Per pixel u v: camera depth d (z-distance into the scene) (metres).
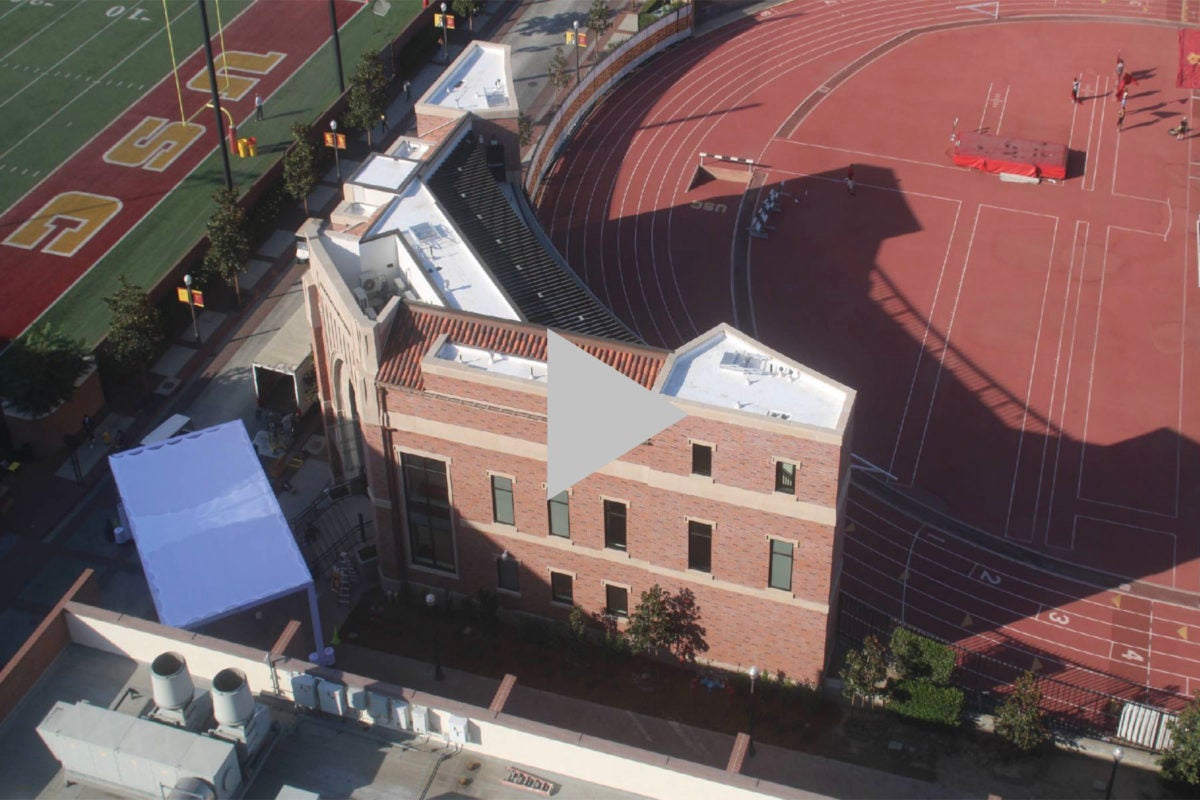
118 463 63.41
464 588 66.00
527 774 43.28
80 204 94.50
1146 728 58.38
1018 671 63.41
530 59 115.62
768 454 55.22
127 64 110.94
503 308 65.06
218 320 85.31
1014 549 70.25
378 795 42.66
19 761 43.31
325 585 68.31
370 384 60.03
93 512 72.31
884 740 59.94
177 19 117.62
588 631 65.00
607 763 42.28
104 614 46.38
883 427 78.31
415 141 77.88
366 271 67.75
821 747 59.75
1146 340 84.75
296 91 108.12
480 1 117.38
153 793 41.25
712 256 93.56
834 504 55.56
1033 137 105.00
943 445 77.00
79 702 41.75
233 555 59.31
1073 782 57.81
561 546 62.16
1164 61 115.19
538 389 57.41
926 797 57.31
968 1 125.19
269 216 93.19
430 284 65.06
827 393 56.16
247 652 45.25
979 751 59.25
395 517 64.38
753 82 113.38
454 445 60.69
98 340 82.06
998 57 116.06
